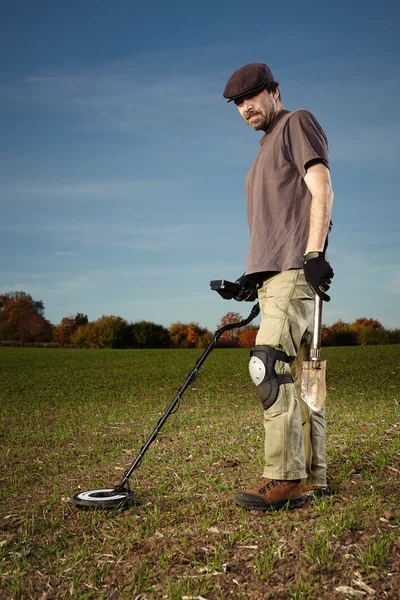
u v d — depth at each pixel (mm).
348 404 7332
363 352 18688
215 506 3029
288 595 2027
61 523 3027
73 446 5680
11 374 15148
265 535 2531
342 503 2857
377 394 8383
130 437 5918
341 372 12070
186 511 3018
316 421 3045
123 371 15430
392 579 2064
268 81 3012
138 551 2539
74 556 2525
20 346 49188
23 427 7051
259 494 2852
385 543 2307
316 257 2691
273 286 2936
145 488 3658
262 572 2199
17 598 2209
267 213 2984
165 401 8859
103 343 46156
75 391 10898
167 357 22203
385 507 2732
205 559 2367
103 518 3023
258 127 3111
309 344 3014
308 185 2809
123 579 2289
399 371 11930
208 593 2104
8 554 2635
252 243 3029
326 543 2338
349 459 3795
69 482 4113
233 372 13648
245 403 8109
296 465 2828
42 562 2531
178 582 2174
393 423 5059
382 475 3352
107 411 8109
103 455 5098
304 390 2752
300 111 2939
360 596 1985
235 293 3193
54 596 2213
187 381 3172
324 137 2930
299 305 2885
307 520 2648
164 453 4785
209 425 6168
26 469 4777
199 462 4266
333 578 2104
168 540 2600
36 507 3410
